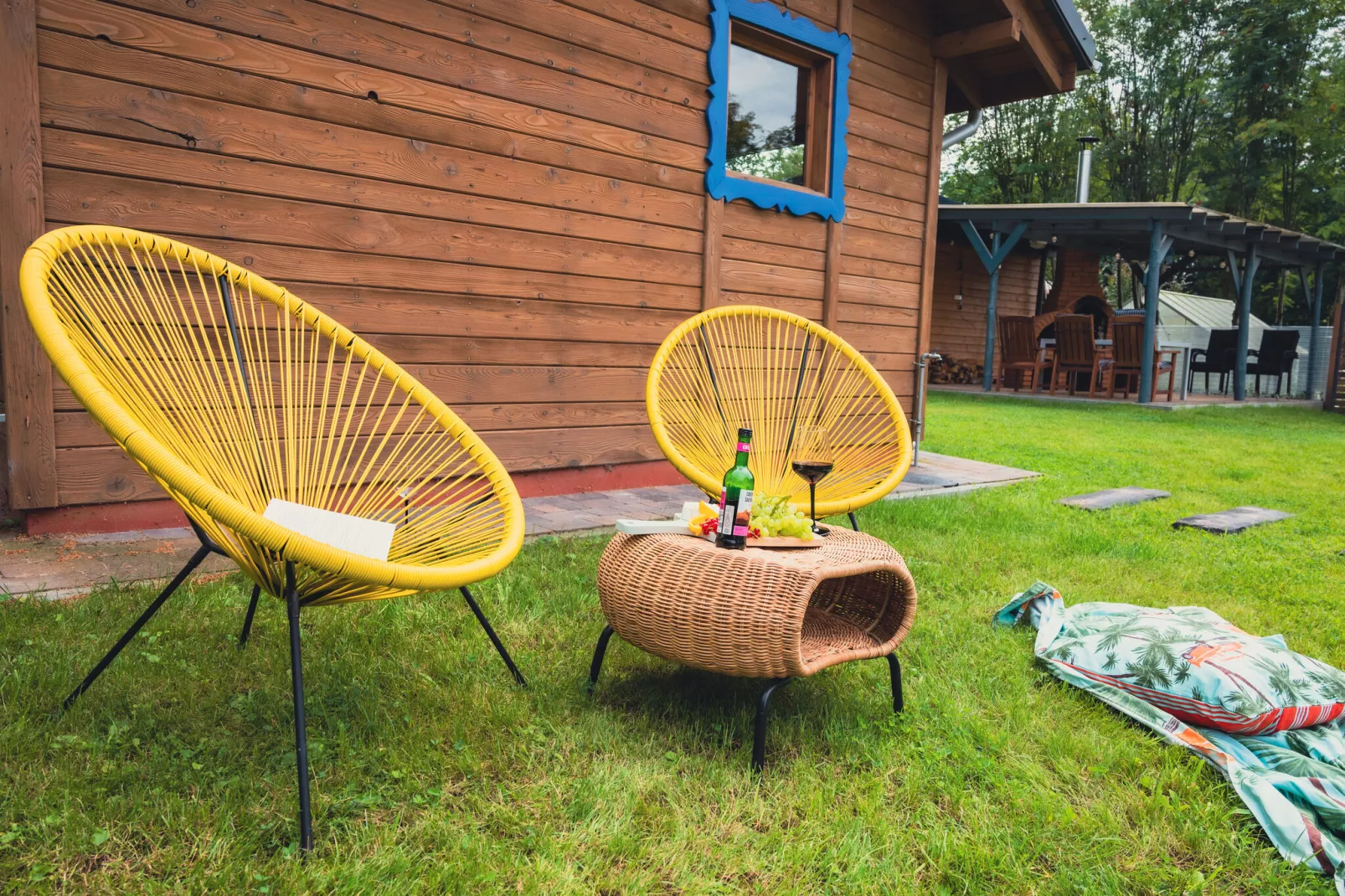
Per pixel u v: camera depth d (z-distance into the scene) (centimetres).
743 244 531
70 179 314
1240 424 1058
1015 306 1786
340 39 370
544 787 177
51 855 144
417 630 253
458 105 407
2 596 254
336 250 378
